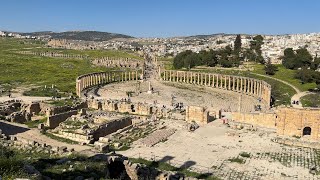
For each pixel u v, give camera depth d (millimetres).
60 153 54500
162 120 110938
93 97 158375
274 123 105688
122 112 124250
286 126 96000
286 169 71625
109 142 84375
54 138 83812
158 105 142000
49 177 39094
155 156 76125
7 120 97500
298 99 153625
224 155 79250
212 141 90188
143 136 91312
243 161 75562
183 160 74562
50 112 108938
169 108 130625
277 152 82875
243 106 158250
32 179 34219
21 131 87688
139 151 79312
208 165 72125
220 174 67188
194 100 172875
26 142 61750
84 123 92875
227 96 189875
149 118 112125
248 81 192250
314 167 71625
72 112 106062
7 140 62312
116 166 49656
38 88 170125
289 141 89438
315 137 93125
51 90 165750
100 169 45188
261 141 91438
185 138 92062
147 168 49594
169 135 94250
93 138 85000
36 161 45969
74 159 48969
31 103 117312
